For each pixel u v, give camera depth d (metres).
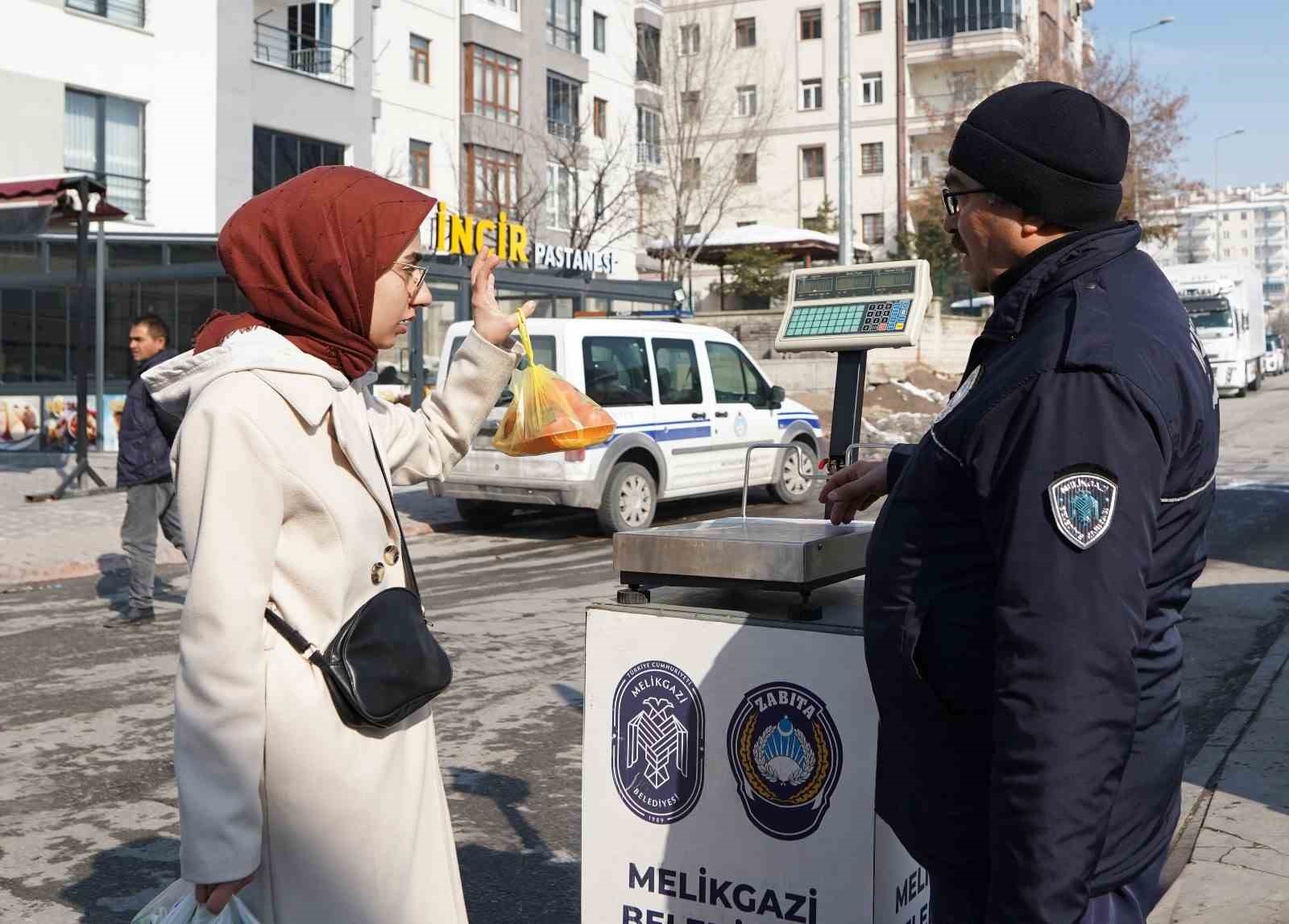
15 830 4.36
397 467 2.52
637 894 2.54
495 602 8.60
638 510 11.80
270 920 1.99
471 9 35.38
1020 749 1.50
